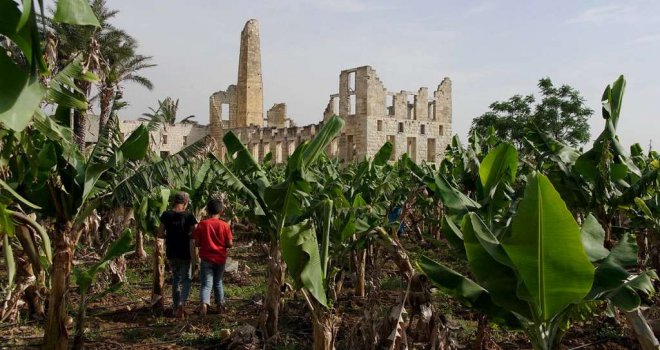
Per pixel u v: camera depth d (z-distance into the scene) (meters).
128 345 7.89
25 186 6.80
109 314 9.56
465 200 6.86
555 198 4.36
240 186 8.05
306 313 9.18
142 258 15.01
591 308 5.21
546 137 10.02
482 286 5.49
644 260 10.80
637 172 9.56
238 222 20.42
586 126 32.84
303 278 5.93
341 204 8.12
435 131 54.25
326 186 9.14
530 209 4.44
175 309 9.41
